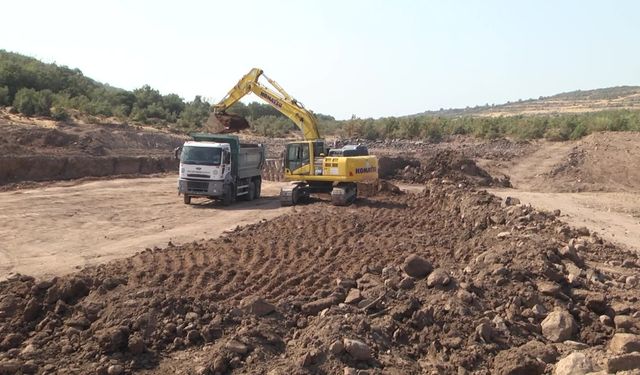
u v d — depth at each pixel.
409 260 10.72
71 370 7.69
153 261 13.00
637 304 10.54
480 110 192.50
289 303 9.66
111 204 22.92
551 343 9.16
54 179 28.95
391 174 35.88
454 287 10.04
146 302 8.99
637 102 150.25
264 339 8.36
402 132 59.66
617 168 38.53
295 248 14.51
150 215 20.88
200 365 7.76
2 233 16.83
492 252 12.05
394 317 9.23
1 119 34.22
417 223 18.70
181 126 49.88
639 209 23.33
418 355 8.59
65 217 19.69
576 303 10.31
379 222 18.73
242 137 51.69
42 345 8.37
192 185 23.30
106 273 11.77
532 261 11.30
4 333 8.69
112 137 37.66
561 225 16.34
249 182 25.88
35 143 31.92
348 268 12.39
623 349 8.52
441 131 60.25
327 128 64.69
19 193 24.33
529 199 25.58
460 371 8.15
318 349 7.87
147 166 35.25
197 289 10.85
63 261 13.84
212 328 8.59
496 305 9.92
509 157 46.81
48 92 41.09
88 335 8.51
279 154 46.28
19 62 48.41
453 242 15.13
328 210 21.91
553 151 48.38
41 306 9.31
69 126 36.84
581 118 59.25
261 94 27.44
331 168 23.53
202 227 18.77
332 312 9.08
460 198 21.22
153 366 7.93
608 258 13.79
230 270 12.17
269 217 20.83
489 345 8.70
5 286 10.02
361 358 7.91
